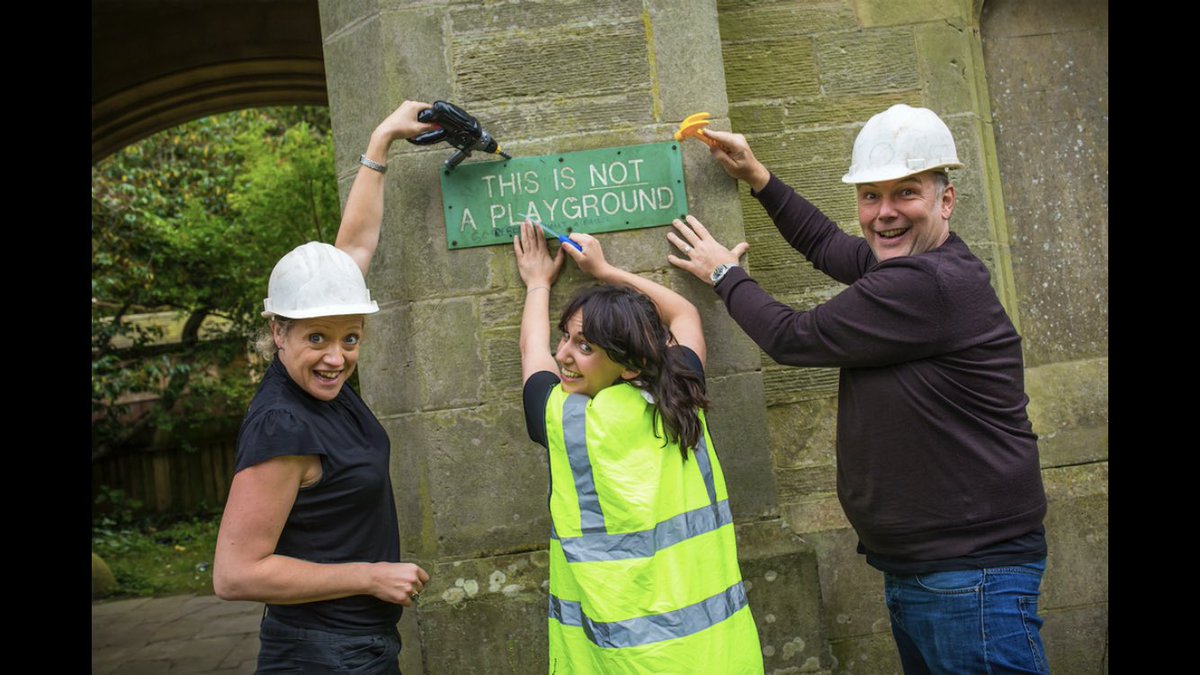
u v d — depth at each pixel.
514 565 2.83
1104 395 3.63
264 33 6.56
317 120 10.99
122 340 11.10
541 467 2.85
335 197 9.42
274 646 1.98
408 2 2.85
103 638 6.12
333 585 1.93
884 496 2.23
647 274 2.88
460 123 2.59
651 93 2.91
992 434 2.18
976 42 3.64
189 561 8.70
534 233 2.80
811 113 3.48
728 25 3.46
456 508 2.82
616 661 1.91
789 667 2.88
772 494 2.95
